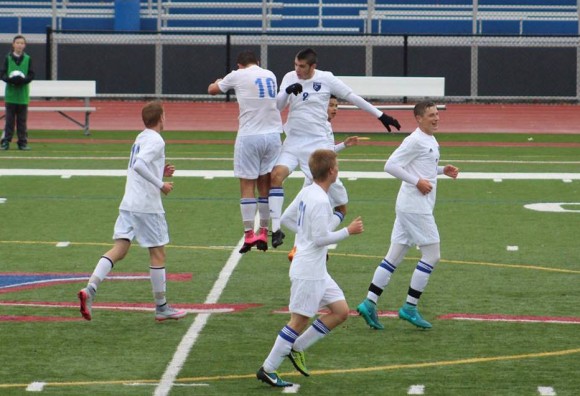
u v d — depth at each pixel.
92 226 40.50
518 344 24.88
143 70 94.69
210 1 111.00
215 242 37.56
